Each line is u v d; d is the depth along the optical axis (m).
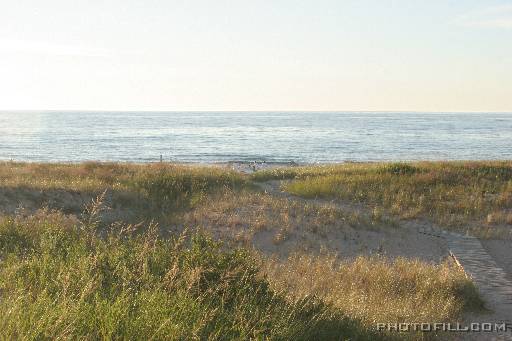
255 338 5.23
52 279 6.16
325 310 7.17
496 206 20.41
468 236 16.30
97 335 4.76
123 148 84.38
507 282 11.19
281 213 16.94
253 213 16.73
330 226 16.06
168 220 15.23
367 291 9.84
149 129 166.12
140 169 25.41
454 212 19.62
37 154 70.12
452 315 8.70
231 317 5.95
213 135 133.50
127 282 6.25
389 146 94.31
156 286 6.41
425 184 23.62
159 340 4.82
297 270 10.99
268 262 11.23
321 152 80.31
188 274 6.82
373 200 20.91
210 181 22.92
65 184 18.12
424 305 9.01
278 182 27.12
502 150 86.38
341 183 23.70
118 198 17.34
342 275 10.73
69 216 13.89
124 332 4.82
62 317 4.76
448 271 11.05
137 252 7.98
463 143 103.88
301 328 6.23
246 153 77.56
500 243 15.70
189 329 5.16
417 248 14.86
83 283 6.11
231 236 14.17
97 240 9.30
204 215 16.25
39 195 15.98
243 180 24.80
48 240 8.85
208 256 7.77
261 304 6.79
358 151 82.50
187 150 82.81
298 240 14.59
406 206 20.06
